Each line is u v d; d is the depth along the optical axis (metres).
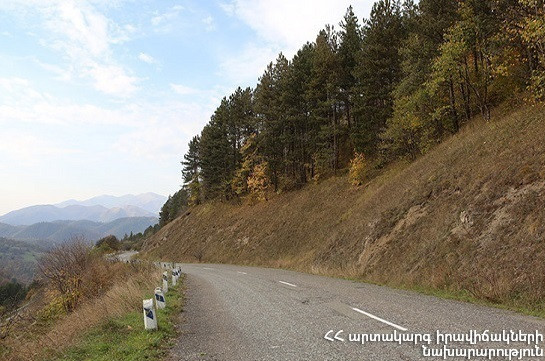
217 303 12.66
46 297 24.64
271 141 47.34
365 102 37.06
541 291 9.29
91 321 10.15
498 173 15.11
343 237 25.62
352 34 42.09
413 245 17.06
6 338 14.66
